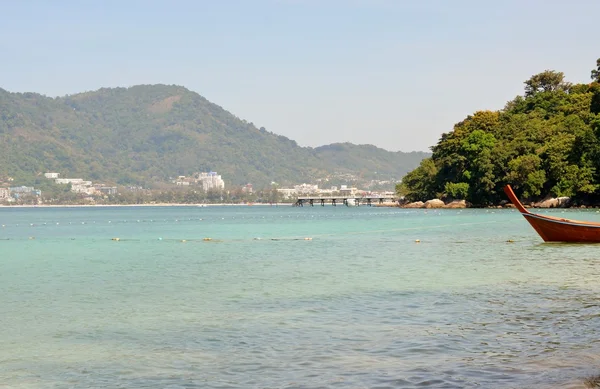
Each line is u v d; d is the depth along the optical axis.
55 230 122.19
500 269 47.59
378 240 80.31
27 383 20.84
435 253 61.31
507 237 80.50
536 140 193.62
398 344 24.38
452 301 33.59
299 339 25.55
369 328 27.33
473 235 85.44
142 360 23.06
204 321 29.58
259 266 52.38
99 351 24.48
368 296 35.81
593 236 64.94
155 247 74.06
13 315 31.81
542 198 184.00
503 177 190.00
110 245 78.12
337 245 73.50
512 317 29.06
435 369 21.03
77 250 70.94
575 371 20.50
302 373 20.97
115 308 33.50
